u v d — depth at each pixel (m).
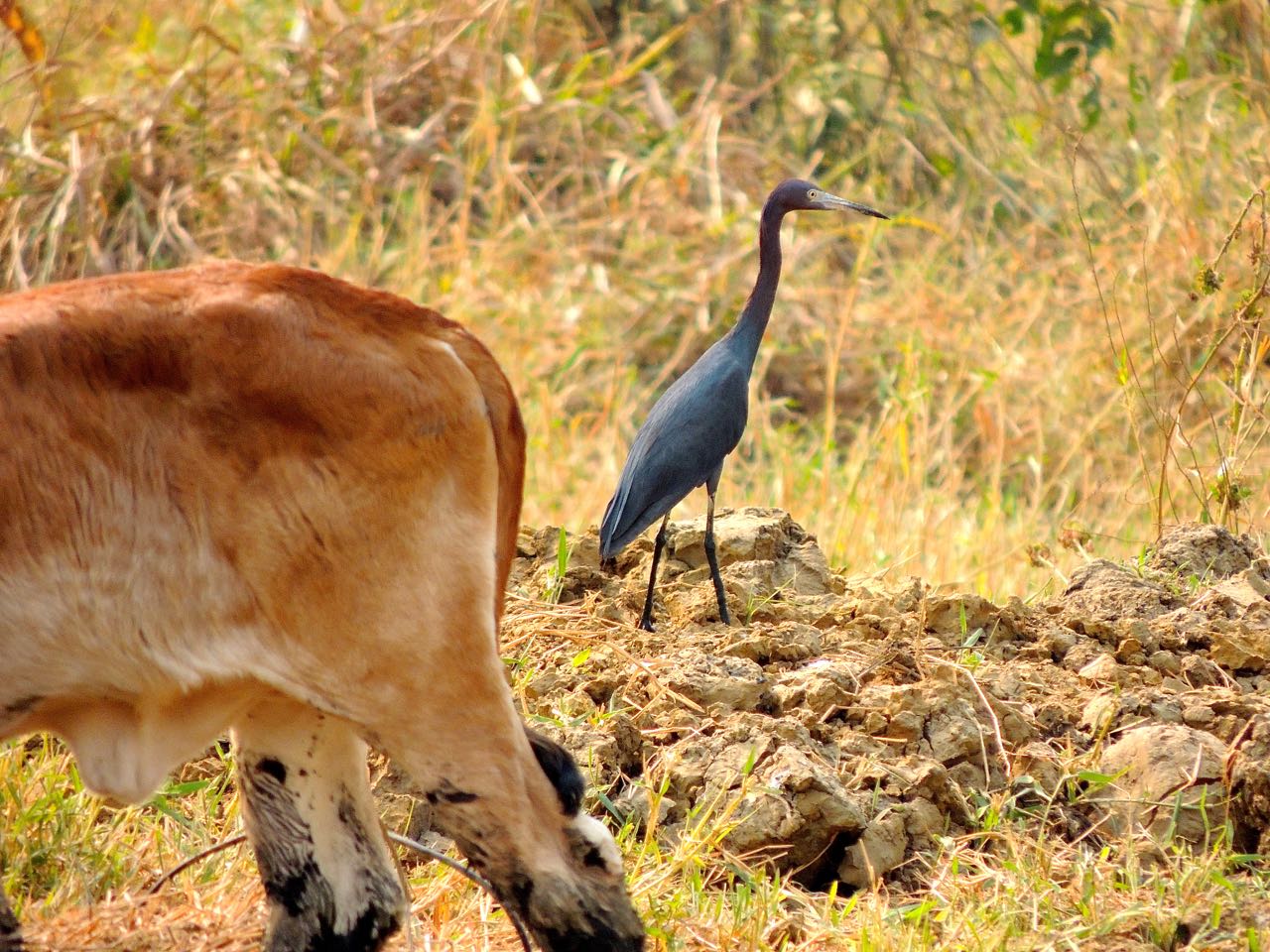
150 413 10.06
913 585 17.97
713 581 17.22
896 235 33.91
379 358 10.37
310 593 10.23
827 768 14.27
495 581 11.09
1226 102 32.78
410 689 10.43
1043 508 27.02
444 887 12.98
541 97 32.97
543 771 10.93
